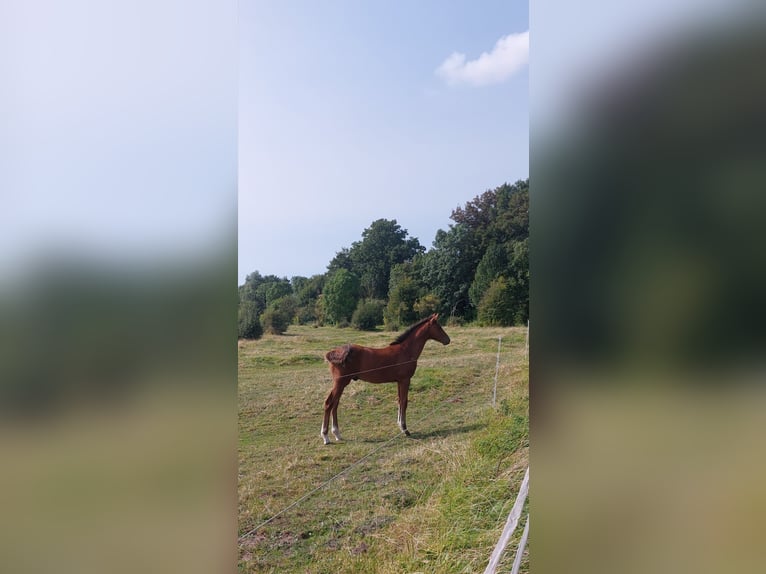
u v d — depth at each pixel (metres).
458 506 3.53
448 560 3.42
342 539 3.51
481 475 3.57
